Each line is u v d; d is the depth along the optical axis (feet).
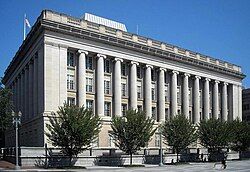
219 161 196.85
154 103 221.05
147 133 153.69
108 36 189.88
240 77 291.58
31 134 185.57
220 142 199.11
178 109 237.45
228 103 285.43
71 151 135.03
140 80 213.66
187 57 237.86
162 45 223.51
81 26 180.34
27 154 134.72
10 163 141.28
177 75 237.25
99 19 220.84
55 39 169.68
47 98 163.84
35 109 179.83
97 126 139.74
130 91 204.44
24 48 206.28
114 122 155.63
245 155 248.32
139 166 148.15
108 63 197.16
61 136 132.05
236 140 225.15
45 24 165.68
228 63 280.10
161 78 221.87
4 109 172.04
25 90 208.54
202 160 199.93
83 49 180.14
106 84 194.59
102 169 127.65
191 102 248.11
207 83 257.96
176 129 175.22
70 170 120.06
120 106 195.72
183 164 166.71
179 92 239.71
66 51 173.17
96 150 163.43
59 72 169.58
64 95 170.30
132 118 152.66
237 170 123.85
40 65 171.32
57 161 137.90
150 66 215.10
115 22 228.63
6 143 275.80
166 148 200.23
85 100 179.01
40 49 172.45
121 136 152.35
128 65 206.59
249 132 227.81
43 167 131.13
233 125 221.05
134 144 151.94
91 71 187.11
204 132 201.16
